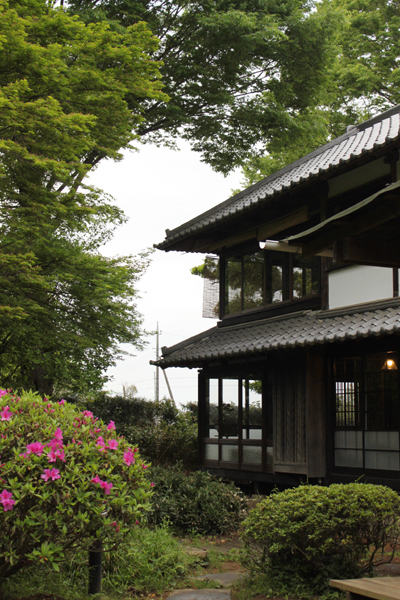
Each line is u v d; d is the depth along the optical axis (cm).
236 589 555
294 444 1045
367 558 599
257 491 1178
